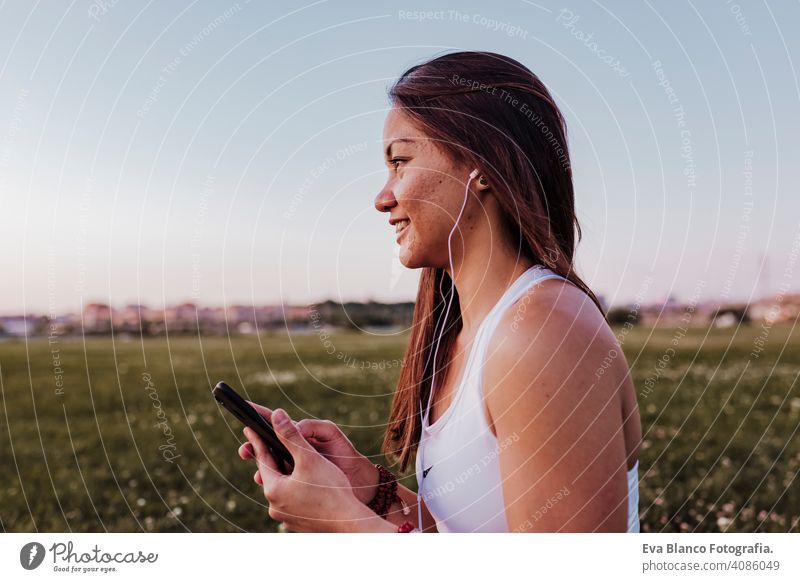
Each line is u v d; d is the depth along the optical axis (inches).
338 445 65.0
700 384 298.2
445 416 53.6
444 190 52.3
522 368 43.8
